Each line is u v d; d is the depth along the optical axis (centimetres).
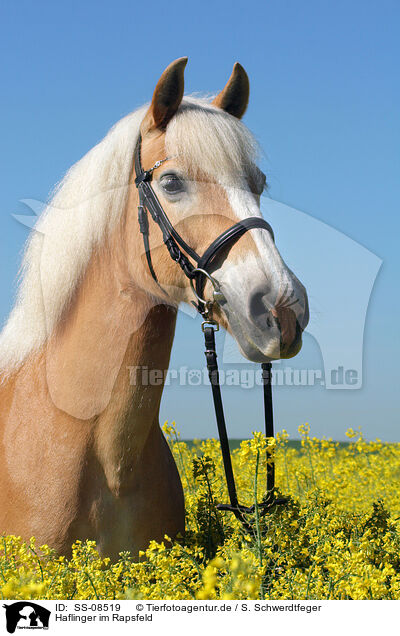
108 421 254
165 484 280
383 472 547
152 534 270
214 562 174
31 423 262
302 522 308
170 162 245
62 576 221
